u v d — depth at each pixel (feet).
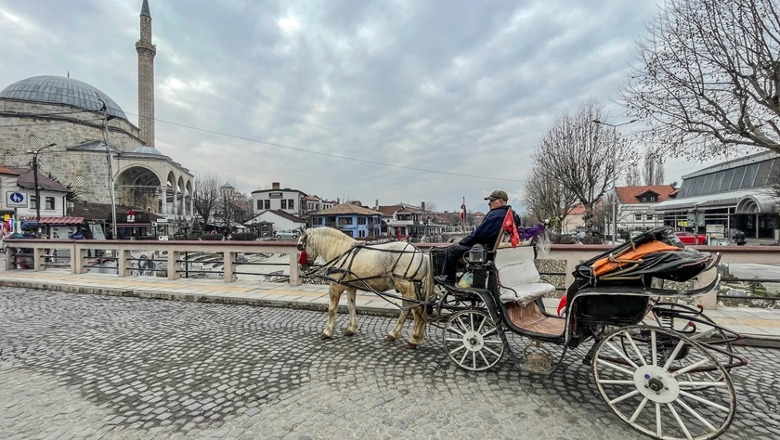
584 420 9.58
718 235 76.43
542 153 75.77
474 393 11.12
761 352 14.44
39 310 23.22
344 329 18.49
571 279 20.20
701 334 10.24
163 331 18.30
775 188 65.31
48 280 31.81
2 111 137.08
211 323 19.79
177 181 163.73
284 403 10.68
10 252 39.14
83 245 34.99
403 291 15.01
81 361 14.25
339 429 9.26
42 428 9.54
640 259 9.35
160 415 10.13
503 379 12.09
